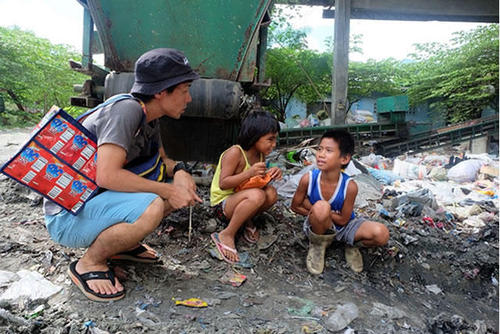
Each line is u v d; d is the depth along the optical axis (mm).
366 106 14852
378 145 8039
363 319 1833
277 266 2352
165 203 1931
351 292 2186
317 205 2240
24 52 12938
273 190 2479
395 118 7980
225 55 3094
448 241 3078
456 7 9305
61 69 14016
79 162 1605
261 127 2240
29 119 13508
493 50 11406
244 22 2988
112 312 1626
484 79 11258
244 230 2576
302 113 14055
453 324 1984
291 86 12188
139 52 3025
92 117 1655
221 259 2268
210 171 4113
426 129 8258
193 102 2812
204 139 3383
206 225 2641
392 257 2725
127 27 2947
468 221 3510
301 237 2729
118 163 1561
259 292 1984
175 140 3400
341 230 2504
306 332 1628
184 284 1949
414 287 2564
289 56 11734
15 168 1494
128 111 1577
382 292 2328
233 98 2812
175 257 2254
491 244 3078
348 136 2311
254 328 1610
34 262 2014
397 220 3301
